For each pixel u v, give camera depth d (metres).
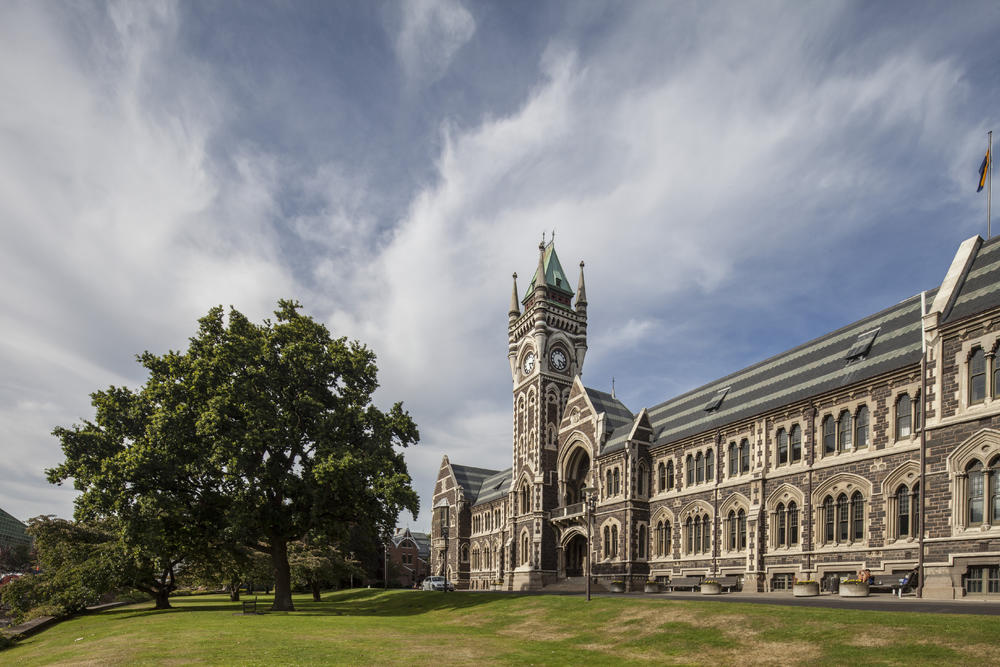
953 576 29.80
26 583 49.00
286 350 43.66
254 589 98.81
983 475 29.36
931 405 32.12
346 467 39.06
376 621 35.78
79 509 39.53
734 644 22.02
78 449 42.66
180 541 42.06
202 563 52.59
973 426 29.88
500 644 25.62
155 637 27.47
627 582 54.41
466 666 20.02
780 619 23.53
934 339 32.38
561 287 86.69
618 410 68.69
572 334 83.88
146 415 44.66
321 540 42.69
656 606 29.78
